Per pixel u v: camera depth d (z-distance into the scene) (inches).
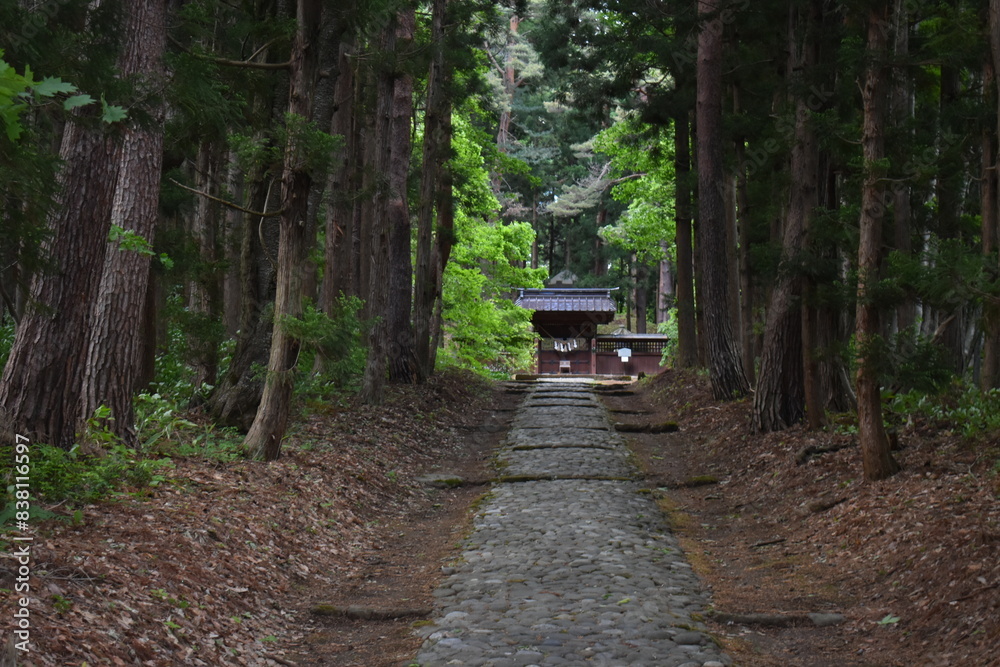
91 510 304.2
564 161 2261.3
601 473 572.7
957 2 524.4
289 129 414.9
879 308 416.5
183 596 260.7
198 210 764.6
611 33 924.0
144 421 433.4
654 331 2202.3
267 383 457.1
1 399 335.6
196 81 360.5
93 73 282.8
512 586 321.1
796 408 593.3
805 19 629.9
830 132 533.0
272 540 346.9
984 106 536.7
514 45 1914.4
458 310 1208.8
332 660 256.7
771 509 451.5
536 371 1643.7
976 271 340.2
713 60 726.5
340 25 550.6
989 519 315.0
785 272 545.3
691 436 695.1
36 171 239.0
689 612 292.5
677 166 968.9
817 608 298.4
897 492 388.2
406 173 839.7
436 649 253.9
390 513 466.9
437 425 737.0
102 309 396.5
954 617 257.9
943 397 503.8
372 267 725.3
